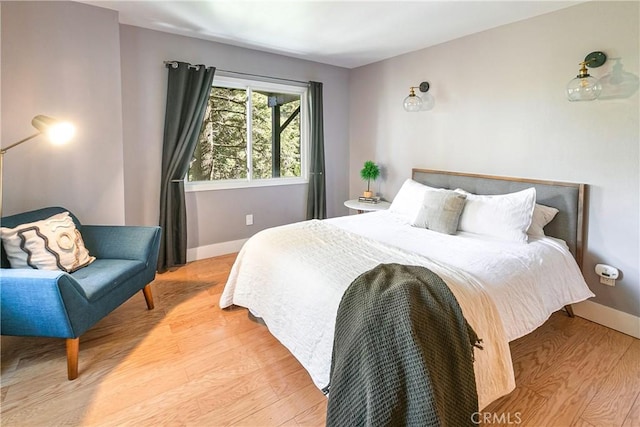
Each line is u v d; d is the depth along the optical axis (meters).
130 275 2.20
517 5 2.42
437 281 1.48
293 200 4.25
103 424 1.47
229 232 3.81
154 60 3.10
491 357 1.48
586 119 2.36
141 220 3.22
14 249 1.91
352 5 2.47
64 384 1.71
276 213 4.13
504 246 2.17
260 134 3.95
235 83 3.63
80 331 1.75
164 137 3.22
